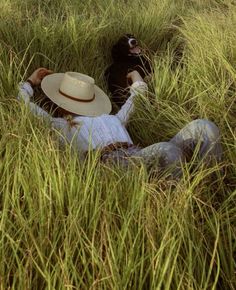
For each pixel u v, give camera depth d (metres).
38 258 2.71
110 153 3.85
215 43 5.56
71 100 4.27
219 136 3.86
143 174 3.24
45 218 2.94
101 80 5.41
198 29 6.10
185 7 7.68
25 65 5.18
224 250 3.03
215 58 5.40
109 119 4.19
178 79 5.29
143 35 6.44
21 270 2.62
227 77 5.15
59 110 4.28
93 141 3.96
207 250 2.86
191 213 3.09
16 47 5.25
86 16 6.79
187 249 2.86
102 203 3.08
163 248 2.64
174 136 4.10
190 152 3.91
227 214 3.14
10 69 4.52
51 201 2.98
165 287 2.54
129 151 3.93
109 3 7.41
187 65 5.39
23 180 3.09
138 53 5.50
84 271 2.61
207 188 3.46
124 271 2.64
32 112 3.97
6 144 3.44
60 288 2.53
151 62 5.70
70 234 2.77
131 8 7.16
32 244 2.74
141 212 2.97
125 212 3.05
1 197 3.17
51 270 2.72
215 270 2.86
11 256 2.72
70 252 2.67
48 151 3.35
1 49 4.93
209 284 2.71
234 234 3.04
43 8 7.14
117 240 2.83
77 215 2.89
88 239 2.73
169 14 7.08
